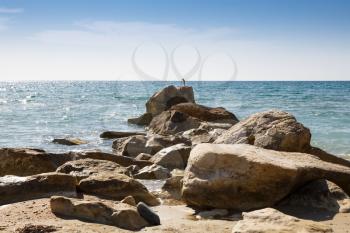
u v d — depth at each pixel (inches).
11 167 447.5
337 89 3331.7
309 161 320.5
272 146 387.2
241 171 297.4
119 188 318.0
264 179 291.4
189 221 269.7
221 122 777.6
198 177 310.2
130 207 266.2
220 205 301.0
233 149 318.0
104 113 1149.7
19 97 2630.4
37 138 792.3
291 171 286.5
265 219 240.4
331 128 916.0
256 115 430.9
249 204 295.6
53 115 1221.1
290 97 2086.6
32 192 306.8
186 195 311.4
